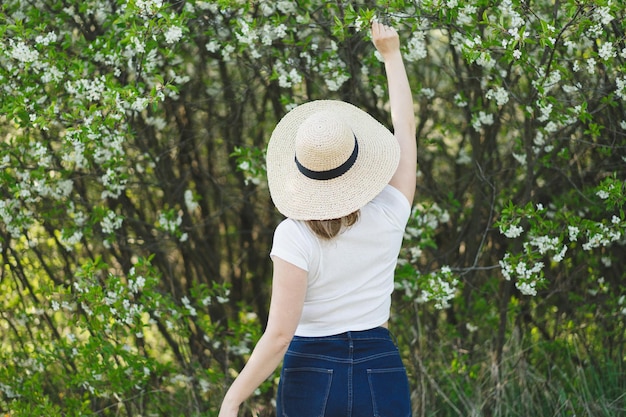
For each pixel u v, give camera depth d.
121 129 2.97
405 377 1.89
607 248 3.61
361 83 3.41
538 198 3.68
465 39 2.85
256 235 4.04
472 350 3.65
